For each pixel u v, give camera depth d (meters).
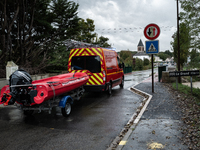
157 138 4.20
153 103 7.46
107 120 5.87
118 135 4.63
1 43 12.71
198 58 10.47
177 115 5.82
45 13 14.95
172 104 7.22
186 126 4.84
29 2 13.90
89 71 9.38
